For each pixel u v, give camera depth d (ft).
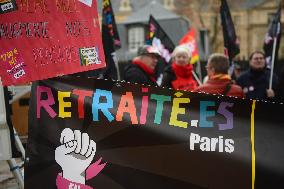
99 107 8.08
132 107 8.03
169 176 7.81
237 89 13.03
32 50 8.33
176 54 16.78
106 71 19.03
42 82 8.25
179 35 76.23
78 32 8.77
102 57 9.00
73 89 8.18
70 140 8.10
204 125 7.85
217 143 7.77
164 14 81.25
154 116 7.97
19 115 20.25
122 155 7.95
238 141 7.75
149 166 7.88
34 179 8.11
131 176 7.91
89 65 8.87
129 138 7.98
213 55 13.34
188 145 7.82
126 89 8.07
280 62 80.38
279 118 7.73
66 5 8.61
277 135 7.70
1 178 15.49
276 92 19.53
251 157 7.66
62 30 8.59
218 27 102.53
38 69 8.34
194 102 7.91
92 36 8.90
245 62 67.31
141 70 15.97
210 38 103.09
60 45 8.57
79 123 8.10
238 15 123.03
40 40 8.41
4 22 8.13
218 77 13.07
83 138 8.07
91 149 8.04
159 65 21.74
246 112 7.82
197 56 23.82
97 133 8.04
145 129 7.95
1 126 8.86
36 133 8.17
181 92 7.94
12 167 9.27
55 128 8.14
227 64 13.21
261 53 18.74
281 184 7.59
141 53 16.06
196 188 7.75
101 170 8.00
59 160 8.09
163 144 7.90
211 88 13.01
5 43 8.14
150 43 22.07
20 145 9.98
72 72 8.69
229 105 7.85
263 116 7.77
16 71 8.21
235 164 7.68
